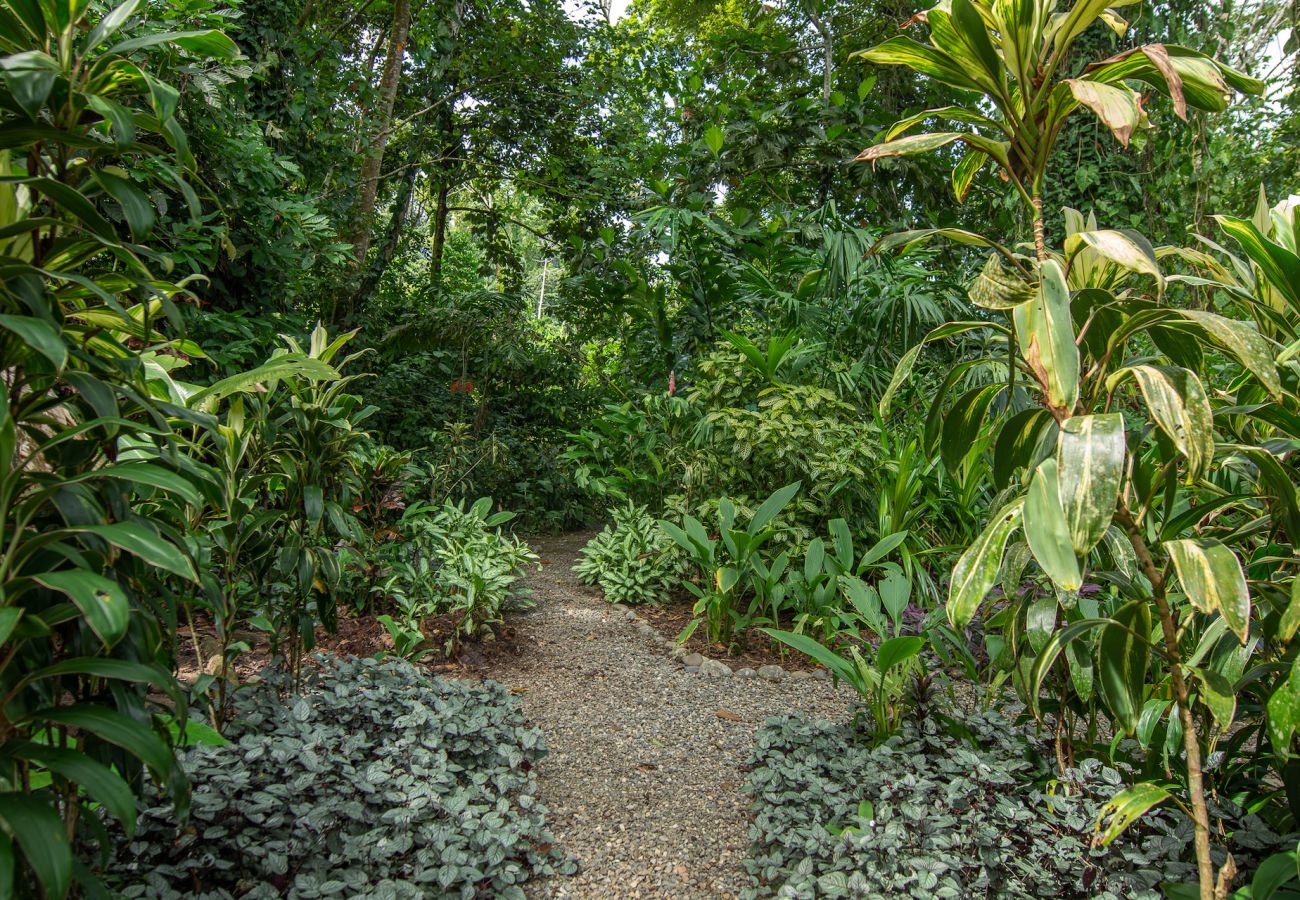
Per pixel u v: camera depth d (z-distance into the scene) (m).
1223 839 1.69
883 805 1.89
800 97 7.74
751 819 2.29
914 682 2.54
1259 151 6.02
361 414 2.84
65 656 1.15
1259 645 1.74
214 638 3.10
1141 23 6.08
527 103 9.43
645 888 1.96
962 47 1.36
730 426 4.17
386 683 2.50
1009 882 1.63
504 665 3.46
